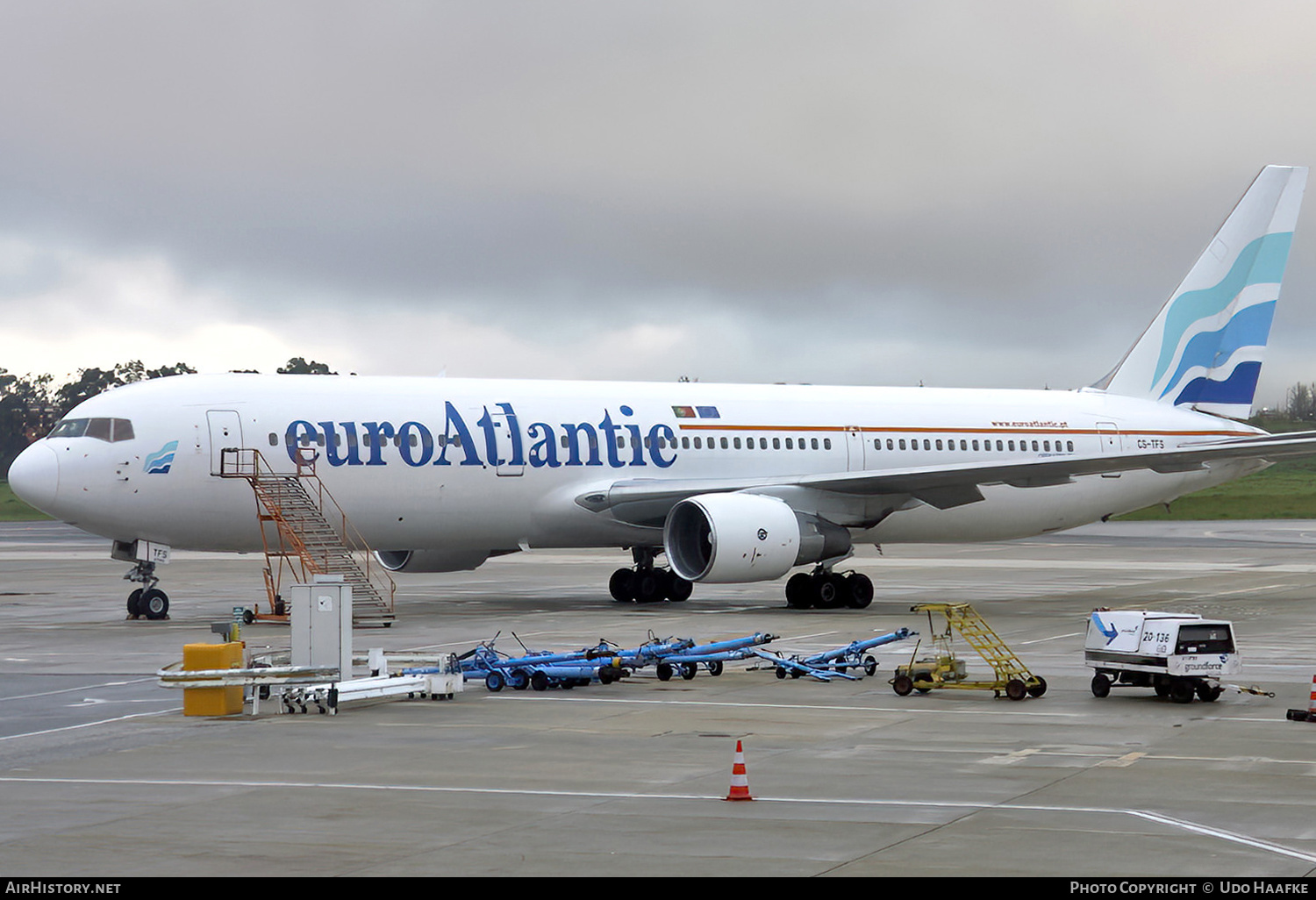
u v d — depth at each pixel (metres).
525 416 66.25
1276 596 74.25
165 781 26.52
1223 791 25.25
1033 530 79.25
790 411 73.75
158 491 59.16
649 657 41.09
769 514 62.25
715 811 23.72
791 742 30.59
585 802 24.50
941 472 63.34
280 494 60.09
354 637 52.88
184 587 85.62
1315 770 27.28
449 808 24.05
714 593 79.00
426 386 65.62
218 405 60.56
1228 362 84.44
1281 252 84.62
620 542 69.94
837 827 22.53
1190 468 64.38
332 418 62.03
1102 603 70.38
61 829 22.56
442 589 81.69
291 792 25.39
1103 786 25.73
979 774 26.94
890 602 71.62
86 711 35.56
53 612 66.75
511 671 39.47
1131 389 83.44
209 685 34.62
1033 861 20.45
